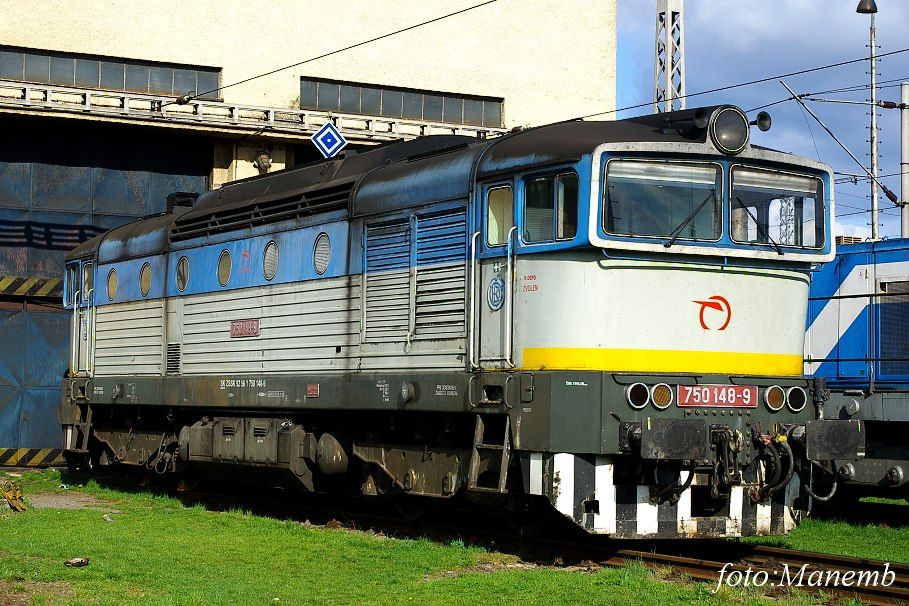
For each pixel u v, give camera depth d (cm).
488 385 1267
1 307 2748
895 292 1716
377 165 1562
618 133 1237
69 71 2869
